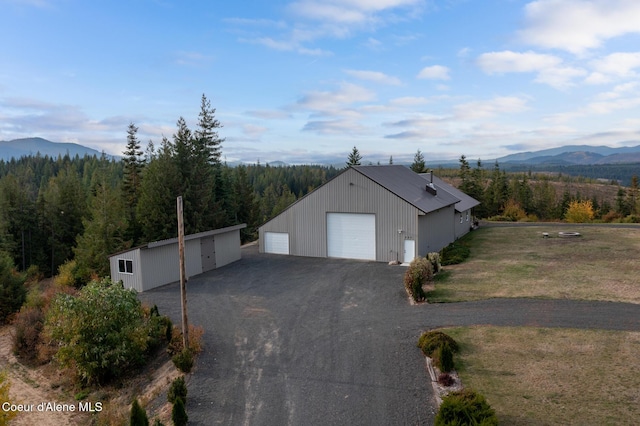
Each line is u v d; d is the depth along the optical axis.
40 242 49.09
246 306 19.62
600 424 9.06
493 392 10.62
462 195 42.41
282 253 32.62
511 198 69.44
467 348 13.26
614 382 10.68
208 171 45.34
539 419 9.38
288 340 15.24
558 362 11.94
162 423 10.72
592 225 43.22
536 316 15.57
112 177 87.75
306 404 11.00
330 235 30.17
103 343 15.17
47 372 17.69
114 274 24.55
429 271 21.31
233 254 30.45
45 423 13.56
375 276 23.92
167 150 40.81
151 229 39.09
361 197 28.64
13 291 26.38
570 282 19.72
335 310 18.25
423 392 11.02
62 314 15.30
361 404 10.76
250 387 12.12
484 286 19.97
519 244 31.69
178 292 22.97
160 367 14.98
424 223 27.81
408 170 37.78
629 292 17.69
